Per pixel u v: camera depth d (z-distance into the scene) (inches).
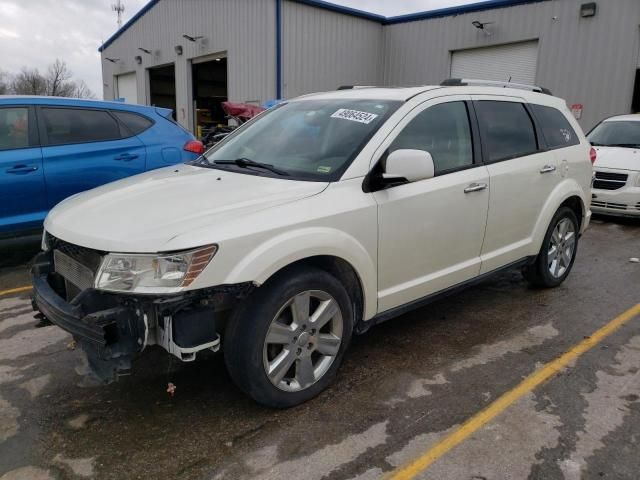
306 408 116.5
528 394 123.4
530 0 584.7
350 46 708.7
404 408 117.2
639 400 121.2
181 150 247.4
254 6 653.9
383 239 125.6
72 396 121.5
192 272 95.4
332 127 137.7
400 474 96.1
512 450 102.9
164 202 112.6
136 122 239.9
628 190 314.3
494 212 156.0
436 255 141.1
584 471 97.2
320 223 112.4
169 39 839.1
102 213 111.0
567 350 146.9
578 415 114.9
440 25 674.8
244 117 559.5
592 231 307.6
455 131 148.1
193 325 97.7
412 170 119.0
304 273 111.4
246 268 100.1
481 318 169.5
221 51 724.7
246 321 105.1
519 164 164.6
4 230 205.8
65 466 97.7
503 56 625.3
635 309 178.7
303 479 94.8
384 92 147.4
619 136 357.1
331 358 121.0
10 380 128.6
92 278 101.4
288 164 132.6
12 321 164.7
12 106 208.5
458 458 100.5
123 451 102.0
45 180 210.8
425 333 157.6
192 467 97.7
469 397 122.0
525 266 181.0
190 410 115.8
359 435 107.3
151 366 135.0
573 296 191.3
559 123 191.6
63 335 154.1
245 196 113.2
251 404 118.0
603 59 538.6
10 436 106.6
